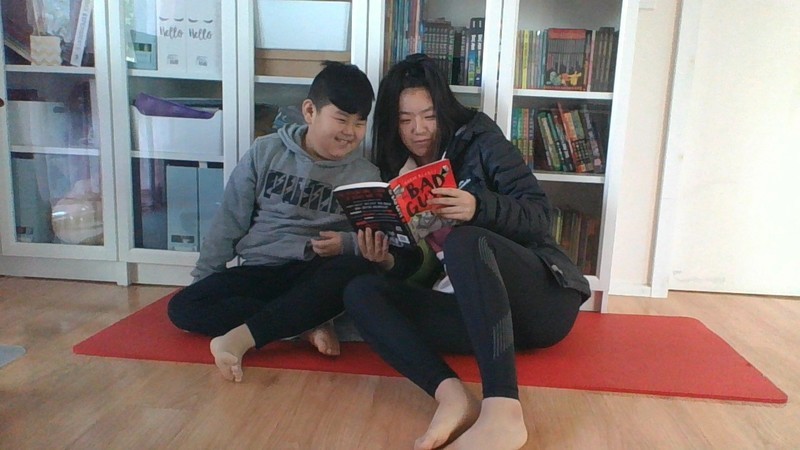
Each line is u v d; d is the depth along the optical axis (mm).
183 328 1379
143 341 1365
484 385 961
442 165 1175
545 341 1292
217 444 944
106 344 1341
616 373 1278
